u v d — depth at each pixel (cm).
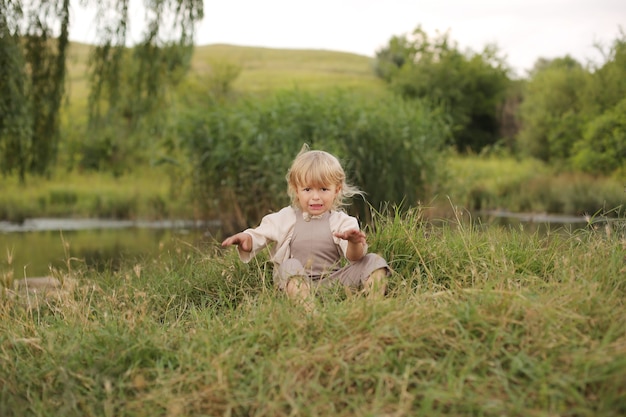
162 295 427
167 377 267
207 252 507
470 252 394
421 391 231
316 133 1160
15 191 1791
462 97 2892
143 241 1063
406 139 1160
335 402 238
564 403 222
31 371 290
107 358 287
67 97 923
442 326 263
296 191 421
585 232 414
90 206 1634
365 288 352
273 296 347
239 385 253
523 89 2906
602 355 233
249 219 1223
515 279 348
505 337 257
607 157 1812
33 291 490
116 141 2048
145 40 924
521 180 1705
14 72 796
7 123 807
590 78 2134
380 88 3169
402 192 1151
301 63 4922
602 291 308
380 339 266
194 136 1277
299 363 255
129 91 977
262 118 1229
